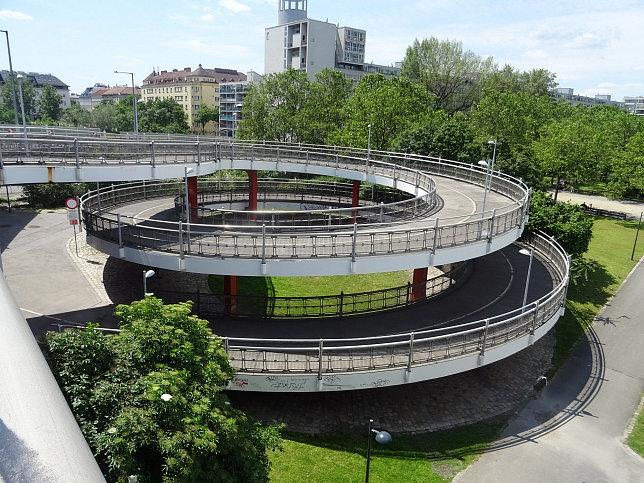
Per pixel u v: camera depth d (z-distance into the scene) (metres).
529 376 20.39
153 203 28.55
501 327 17.19
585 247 29.66
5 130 34.50
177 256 16.47
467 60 69.44
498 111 53.31
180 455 8.26
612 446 16.22
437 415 17.02
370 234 16.22
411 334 14.70
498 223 19.12
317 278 29.92
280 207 36.31
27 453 3.48
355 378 14.63
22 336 5.62
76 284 24.11
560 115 79.94
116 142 20.09
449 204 25.66
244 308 23.70
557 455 15.51
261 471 10.45
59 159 19.88
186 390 9.95
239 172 51.53
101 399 8.75
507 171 40.72
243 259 16.03
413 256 16.81
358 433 15.64
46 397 4.37
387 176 30.45
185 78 131.38
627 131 68.75
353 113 51.31
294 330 17.73
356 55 109.56
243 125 61.28
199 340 11.28
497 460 15.02
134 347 10.18
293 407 16.69
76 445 3.78
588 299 29.28
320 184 40.28
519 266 24.91
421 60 70.44
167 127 93.50
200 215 27.31
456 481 13.98
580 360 22.16
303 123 57.94
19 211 40.28
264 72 109.94
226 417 10.14
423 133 43.78
